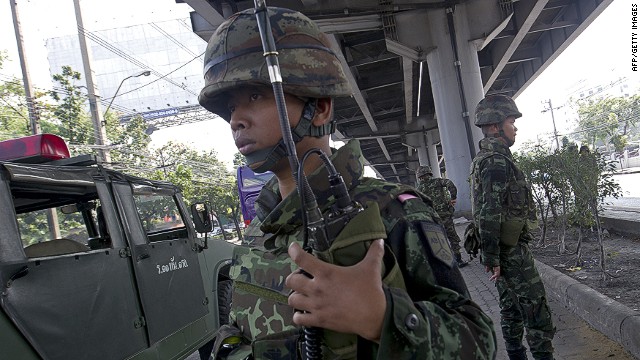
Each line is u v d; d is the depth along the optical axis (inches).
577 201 235.3
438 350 36.8
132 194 163.3
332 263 37.4
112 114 1396.4
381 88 1048.2
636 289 179.3
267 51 40.6
